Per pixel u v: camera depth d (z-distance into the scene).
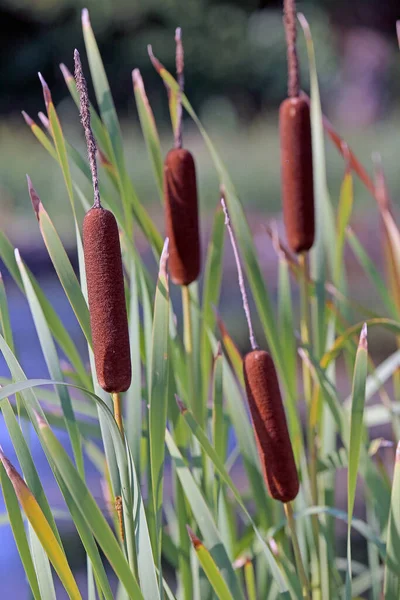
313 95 1.89
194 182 1.75
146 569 1.59
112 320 1.54
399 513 1.67
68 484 1.51
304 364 1.84
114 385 1.55
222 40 17.02
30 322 5.09
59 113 15.18
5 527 2.89
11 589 2.37
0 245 1.72
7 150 11.58
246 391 1.61
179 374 1.79
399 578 1.68
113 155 1.73
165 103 15.85
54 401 1.81
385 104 17.30
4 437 3.17
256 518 1.92
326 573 1.83
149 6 16.12
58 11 16.12
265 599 1.89
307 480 1.87
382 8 17.61
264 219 8.87
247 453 1.80
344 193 1.88
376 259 6.75
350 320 1.95
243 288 1.60
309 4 17.70
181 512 1.76
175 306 4.73
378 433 3.03
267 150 12.63
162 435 1.62
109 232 1.54
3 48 16.38
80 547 2.61
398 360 1.90
